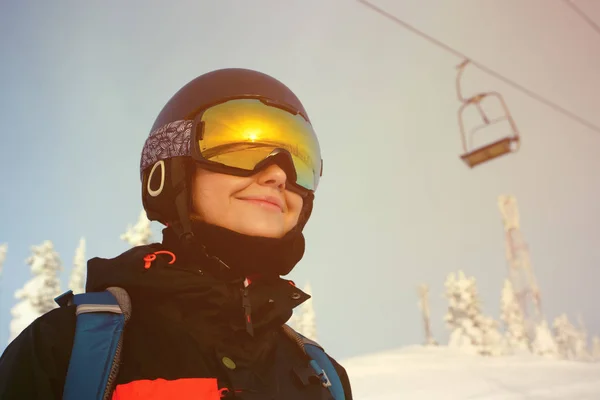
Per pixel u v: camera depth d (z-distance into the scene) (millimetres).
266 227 1195
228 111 1277
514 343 41312
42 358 866
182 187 1247
